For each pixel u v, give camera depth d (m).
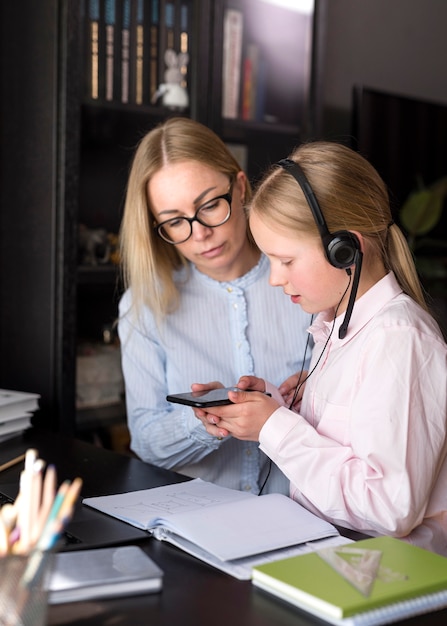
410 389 1.23
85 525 1.27
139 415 1.84
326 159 1.36
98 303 2.35
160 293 1.80
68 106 2.20
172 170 1.67
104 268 2.34
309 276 1.34
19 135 2.34
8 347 2.43
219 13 2.49
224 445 1.79
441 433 1.24
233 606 1.00
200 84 2.49
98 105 2.30
